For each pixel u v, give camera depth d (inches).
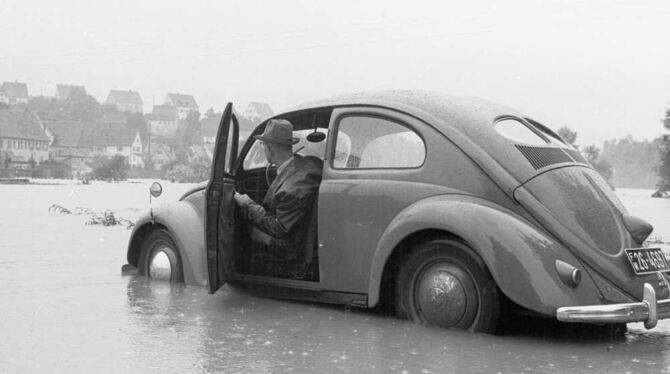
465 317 162.1
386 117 185.6
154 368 130.8
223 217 195.9
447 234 165.9
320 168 199.6
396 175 178.4
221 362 135.3
